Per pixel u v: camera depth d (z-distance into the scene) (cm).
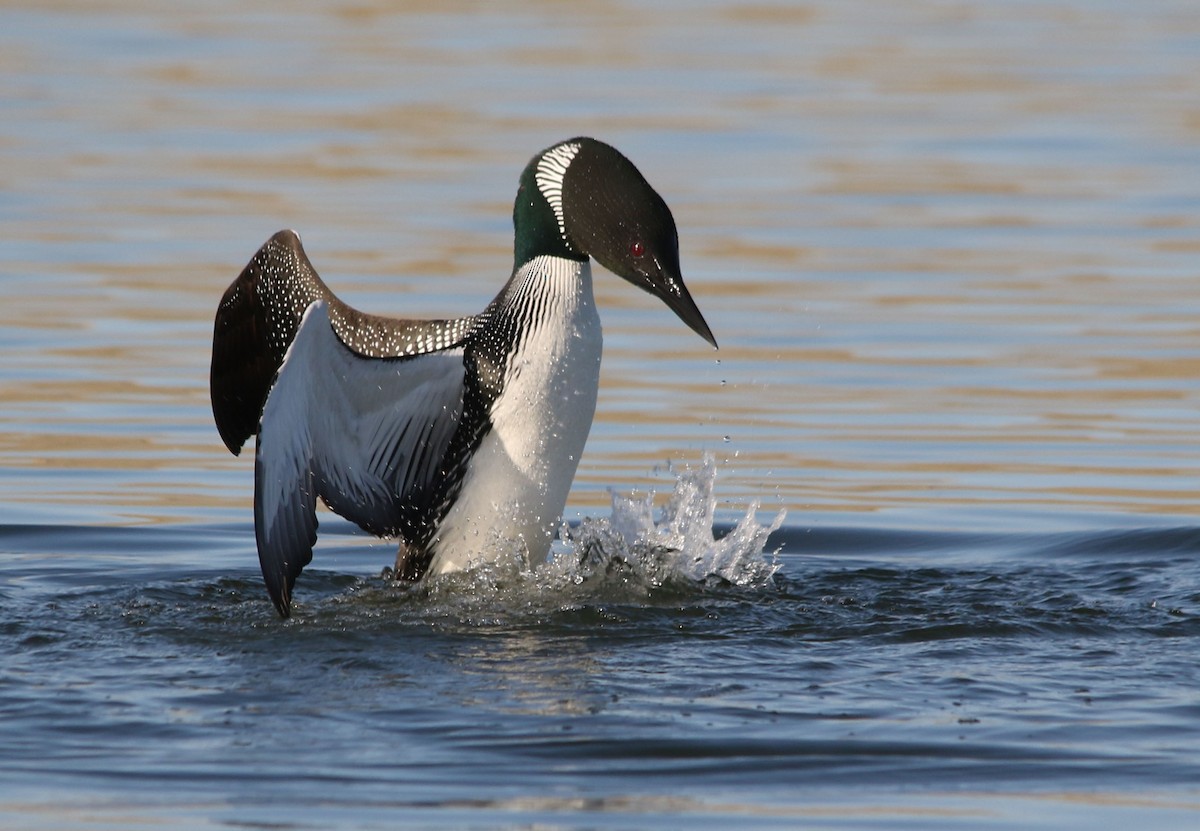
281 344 1128
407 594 1096
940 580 1171
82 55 3356
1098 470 1497
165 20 3731
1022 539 1327
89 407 1638
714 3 3997
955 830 731
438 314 1869
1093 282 2050
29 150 2634
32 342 1808
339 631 1011
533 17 3819
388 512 1080
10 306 1919
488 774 786
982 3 4028
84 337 1827
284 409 976
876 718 856
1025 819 741
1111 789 773
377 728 838
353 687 901
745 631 1015
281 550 982
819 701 878
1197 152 2664
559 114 2856
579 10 3891
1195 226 2292
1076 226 2295
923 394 1691
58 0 3912
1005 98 3038
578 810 749
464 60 3319
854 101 3011
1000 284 2042
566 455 1106
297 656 960
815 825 734
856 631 1016
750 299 1988
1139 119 2873
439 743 822
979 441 1567
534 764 796
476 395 1077
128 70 3222
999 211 2367
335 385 1020
